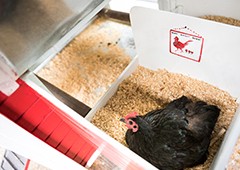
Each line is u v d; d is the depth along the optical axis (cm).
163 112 90
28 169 100
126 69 116
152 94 111
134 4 155
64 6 58
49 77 135
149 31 97
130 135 87
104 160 86
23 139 55
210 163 87
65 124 65
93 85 127
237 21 116
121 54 140
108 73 132
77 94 125
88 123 59
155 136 83
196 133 84
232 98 99
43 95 55
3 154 103
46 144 61
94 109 107
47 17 55
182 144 81
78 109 117
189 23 84
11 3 45
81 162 82
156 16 89
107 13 162
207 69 98
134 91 113
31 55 57
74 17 64
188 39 90
